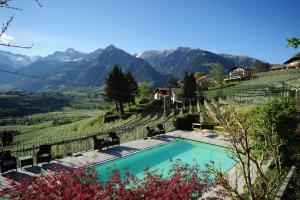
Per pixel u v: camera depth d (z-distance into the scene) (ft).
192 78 230.68
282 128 41.50
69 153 59.72
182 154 67.36
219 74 274.16
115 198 24.25
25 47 10.84
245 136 21.15
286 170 34.78
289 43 15.15
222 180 23.73
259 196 23.52
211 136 81.92
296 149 41.63
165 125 98.53
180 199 23.62
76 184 24.29
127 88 216.33
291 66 285.23
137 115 173.47
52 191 24.09
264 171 37.96
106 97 217.36
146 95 282.15
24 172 46.78
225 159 62.54
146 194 24.59
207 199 27.02
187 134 86.12
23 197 23.72
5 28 10.10
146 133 83.71
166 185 25.59
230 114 22.57
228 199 33.12
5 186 39.01
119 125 152.87
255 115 45.03
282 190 23.93
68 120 296.30
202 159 62.95
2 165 45.21
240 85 238.68
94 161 55.21
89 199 22.30
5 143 83.66
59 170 27.55
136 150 65.57
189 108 161.99
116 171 30.09
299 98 81.10
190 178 29.81
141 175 51.52
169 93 282.56
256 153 44.57
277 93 106.11
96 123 190.80
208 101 159.43
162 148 71.92
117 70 213.87
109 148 66.69
